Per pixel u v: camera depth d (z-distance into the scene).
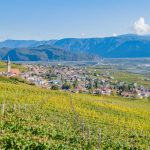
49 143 37.16
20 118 52.91
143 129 79.06
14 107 64.44
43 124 51.44
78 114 82.25
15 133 39.62
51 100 97.00
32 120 54.25
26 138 37.59
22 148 34.47
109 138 53.41
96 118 82.56
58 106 88.38
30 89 116.44
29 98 93.44
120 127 75.31
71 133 49.62
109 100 145.25
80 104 102.81
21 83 166.00
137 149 50.16
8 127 43.06
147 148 52.00
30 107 76.38
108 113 95.94
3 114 54.44
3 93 95.44
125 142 52.81
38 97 98.88
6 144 34.06
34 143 35.78
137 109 111.56
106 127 69.75
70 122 65.12
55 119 64.50
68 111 83.81
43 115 67.94
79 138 46.88
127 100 177.50
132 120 89.81
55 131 46.72
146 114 104.69
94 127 63.56
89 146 43.19
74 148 39.00
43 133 44.81
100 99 139.25
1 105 68.81
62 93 124.00
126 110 104.81
